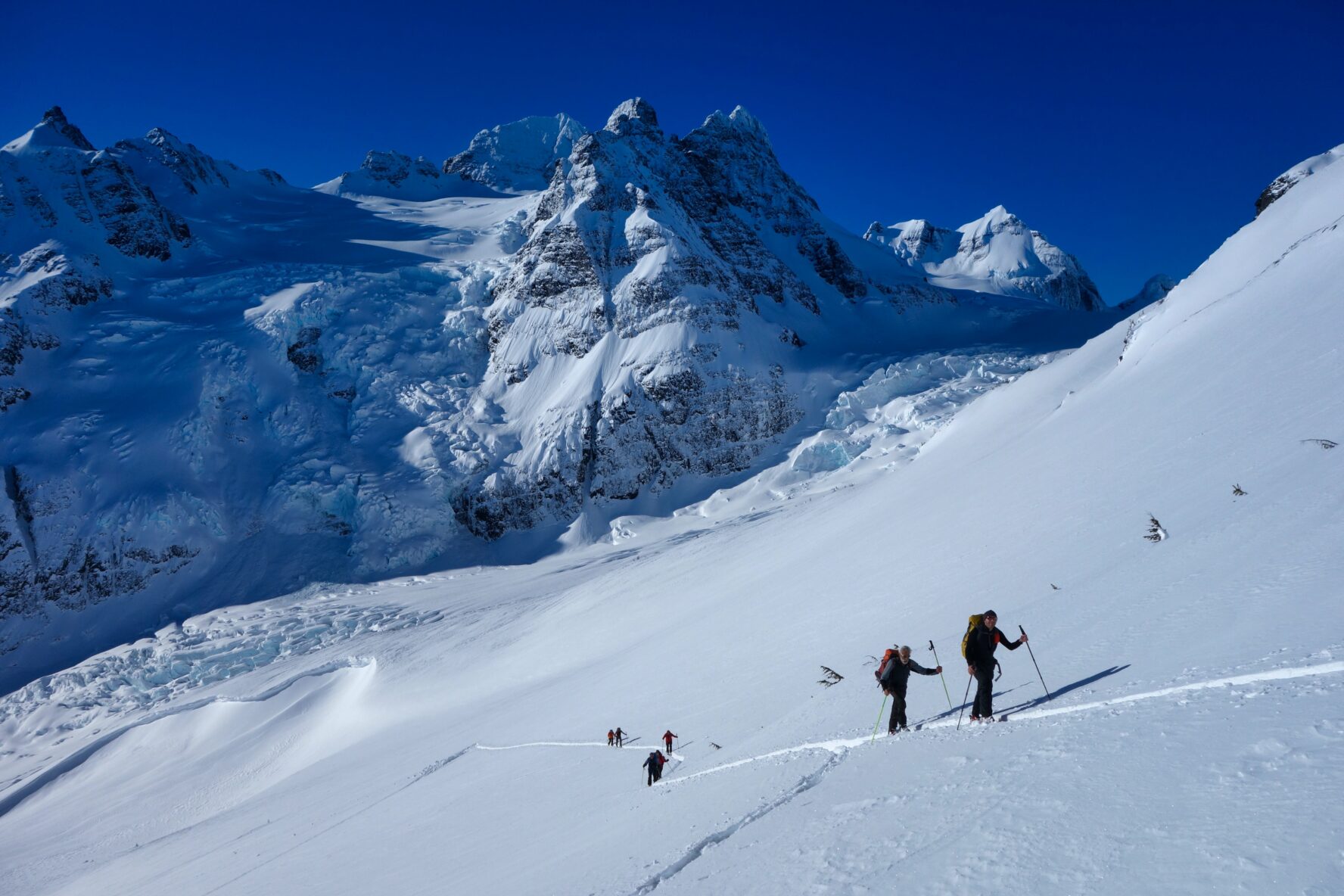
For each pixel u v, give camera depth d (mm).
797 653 22062
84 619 124375
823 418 165750
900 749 9117
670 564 65250
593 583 72000
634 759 18859
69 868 51594
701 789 11977
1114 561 14562
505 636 66438
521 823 16797
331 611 108625
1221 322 35344
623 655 40750
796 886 6355
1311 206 45281
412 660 69125
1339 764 4664
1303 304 28188
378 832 23719
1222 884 3977
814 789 9055
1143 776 5676
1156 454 22734
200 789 62688
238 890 23219
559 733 28484
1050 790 6102
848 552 35938
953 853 5711
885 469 124562
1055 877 4785
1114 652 9344
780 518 71750
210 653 98125
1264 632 7629
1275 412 19469
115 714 88062
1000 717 8641
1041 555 18641
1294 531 10641
